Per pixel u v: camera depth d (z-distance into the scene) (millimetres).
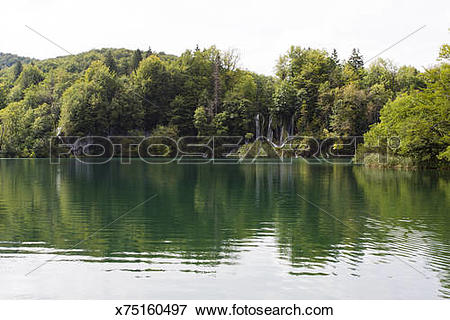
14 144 83250
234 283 9734
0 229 15305
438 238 13883
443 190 26984
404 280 9961
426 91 42062
